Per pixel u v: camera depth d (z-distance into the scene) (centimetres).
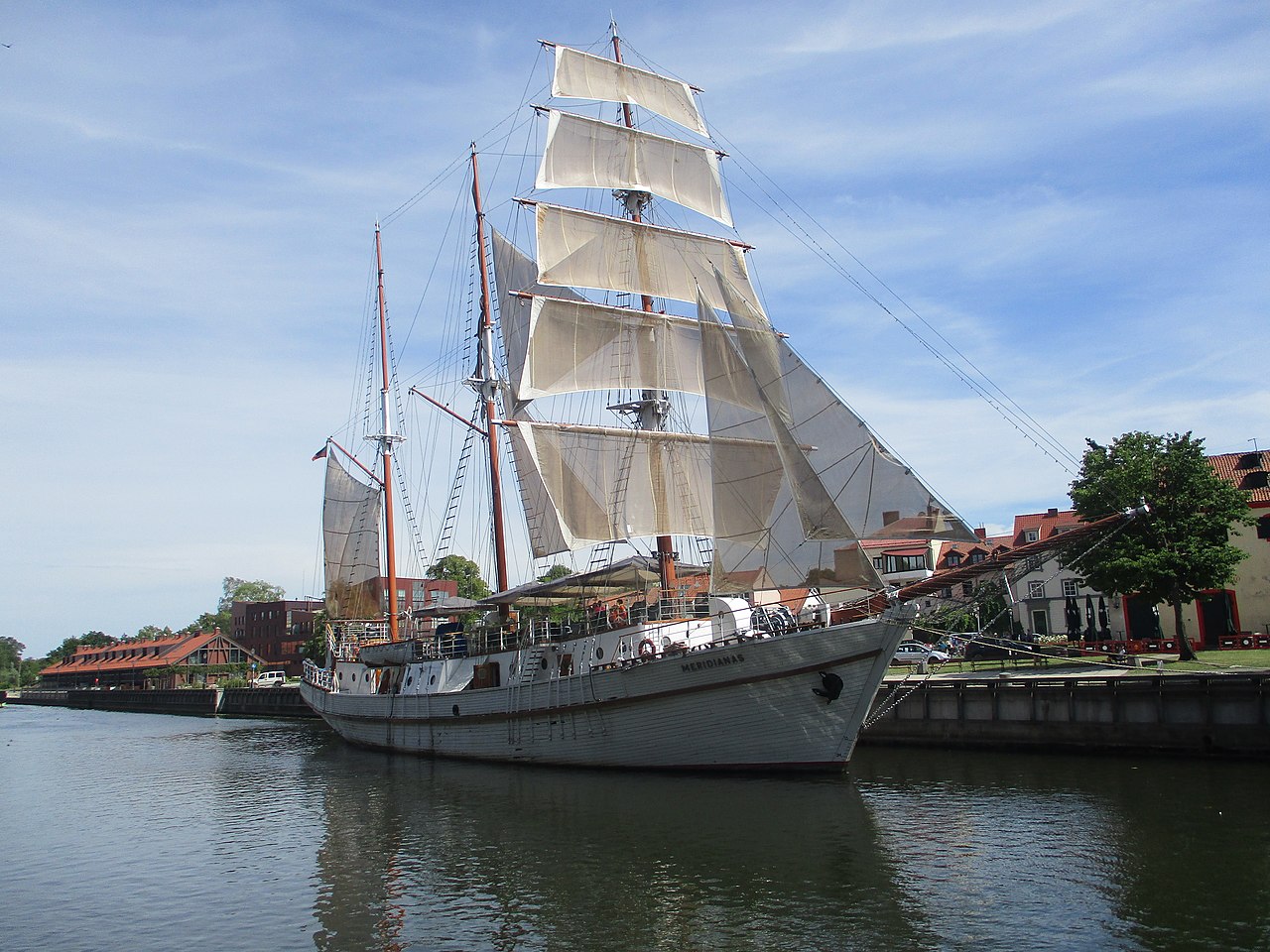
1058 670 5294
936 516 3572
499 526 6222
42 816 4238
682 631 4219
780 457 3984
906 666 6022
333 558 7819
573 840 3039
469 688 5147
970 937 2108
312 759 5850
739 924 2244
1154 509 5666
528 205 5284
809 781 3656
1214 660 5409
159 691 13112
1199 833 2777
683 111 6041
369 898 2609
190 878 2978
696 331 5684
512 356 5888
